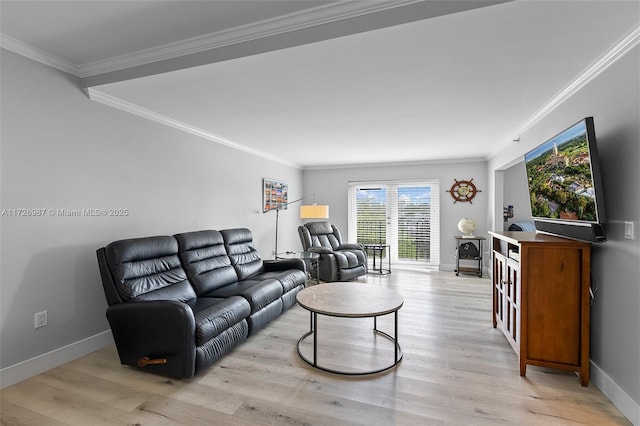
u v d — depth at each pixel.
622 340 1.83
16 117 2.14
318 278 4.79
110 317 2.25
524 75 2.28
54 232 2.36
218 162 4.21
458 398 1.94
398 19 1.66
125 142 2.92
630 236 1.77
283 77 2.33
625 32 1.73
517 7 1.52
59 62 2.36
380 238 6.39
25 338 2.18
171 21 1.90
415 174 6.12
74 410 1.83
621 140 1.86
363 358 2.45
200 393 1.99
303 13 1.80
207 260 3.26
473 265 5.82
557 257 2.11
